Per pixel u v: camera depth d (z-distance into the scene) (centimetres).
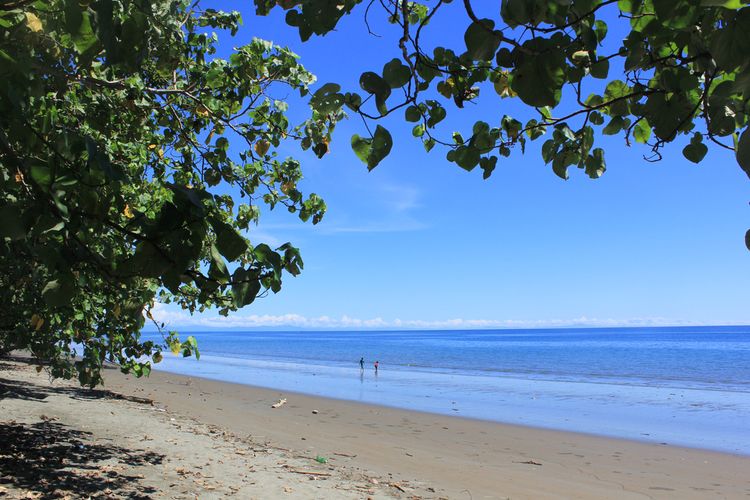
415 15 244
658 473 1155
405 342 13475
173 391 2327
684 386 3119
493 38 162
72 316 636
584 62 190
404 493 855
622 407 2205
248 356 6975
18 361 2684
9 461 771
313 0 184
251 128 513
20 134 183
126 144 518
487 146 249
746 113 165
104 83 377
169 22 277
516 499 906
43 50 245
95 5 175
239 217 588
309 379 3475
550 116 248
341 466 1031
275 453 1087
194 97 493
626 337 15225
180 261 176
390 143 202
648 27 170
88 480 718
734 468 1207
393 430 1585
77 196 192
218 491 736
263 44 480
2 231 170
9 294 605
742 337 13838
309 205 575
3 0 194
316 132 445
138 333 688
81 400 1579
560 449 1382
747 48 125
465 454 1273
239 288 189
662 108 192
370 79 192
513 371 4322
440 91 236
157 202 528
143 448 977
